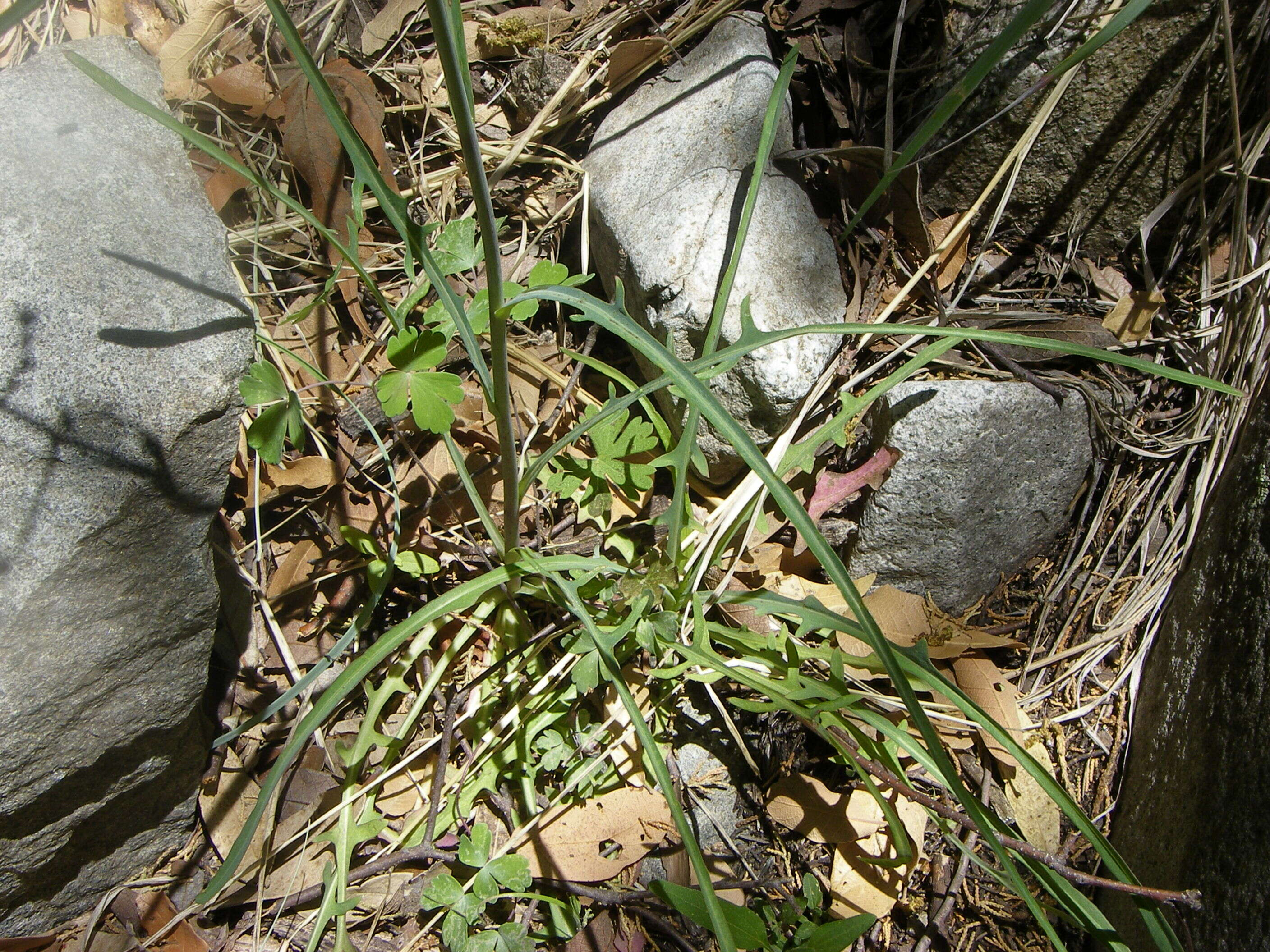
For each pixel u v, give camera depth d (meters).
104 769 0.33
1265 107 0.40
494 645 0.40
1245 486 0.38
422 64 0.46
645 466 0.38
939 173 0.44
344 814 0.37
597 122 0.47
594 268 0.46
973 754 0.41
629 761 0.39
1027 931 0.38
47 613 0.30
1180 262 0.44
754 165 0.40
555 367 0.45
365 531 0.41
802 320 0.40
